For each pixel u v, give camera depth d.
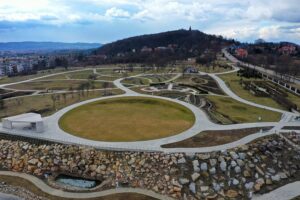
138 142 68.12
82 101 107.19
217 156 61.06
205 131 74.50
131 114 90.38
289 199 52.47
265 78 160.62
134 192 54.69
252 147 65.25
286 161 63.03
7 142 71.81
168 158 60.72
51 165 64.25
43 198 53.53
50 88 142.75
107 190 55.56
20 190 56.38
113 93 123.19
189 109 94.62
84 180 59.94
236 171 58.50
